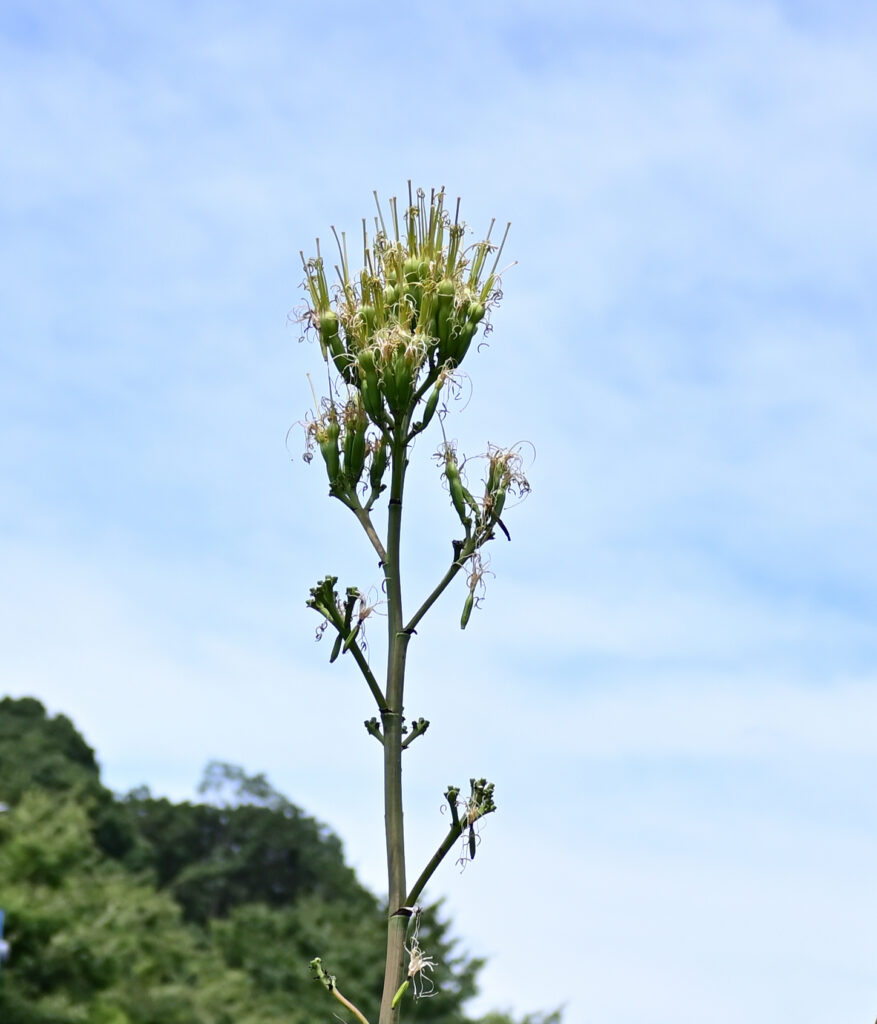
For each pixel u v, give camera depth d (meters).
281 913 60.31
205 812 95.94
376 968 53.91
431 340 4.81
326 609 4.57
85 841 43.91
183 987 47.88
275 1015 50.50
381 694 4.54
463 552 4.70
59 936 36.28
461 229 5.01
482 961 47.38
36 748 82.94
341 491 4.84
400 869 4.35
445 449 4.80
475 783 4.36
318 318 4.95
